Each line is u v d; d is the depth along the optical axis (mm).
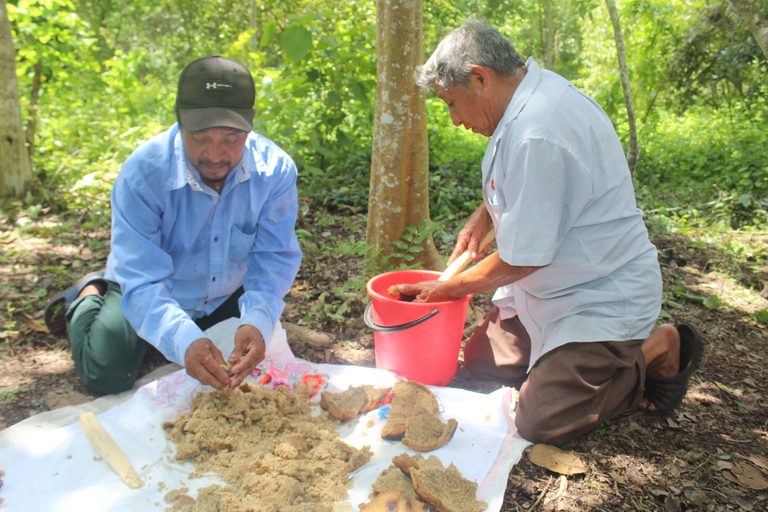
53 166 5371
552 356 2082
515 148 1937
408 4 3061
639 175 7457
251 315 2172
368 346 2895
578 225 2027
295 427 2037
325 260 3977
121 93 6484
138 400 2127
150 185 2115
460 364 2801
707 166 7535
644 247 2156
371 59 5734
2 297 3217
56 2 5793
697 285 3869
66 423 2109
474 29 2008
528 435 2086
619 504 1825
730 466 2006
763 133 7828
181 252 2324
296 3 11930
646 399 2375
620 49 5113
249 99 2018
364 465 1887
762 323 3299
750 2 4023
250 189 2309
